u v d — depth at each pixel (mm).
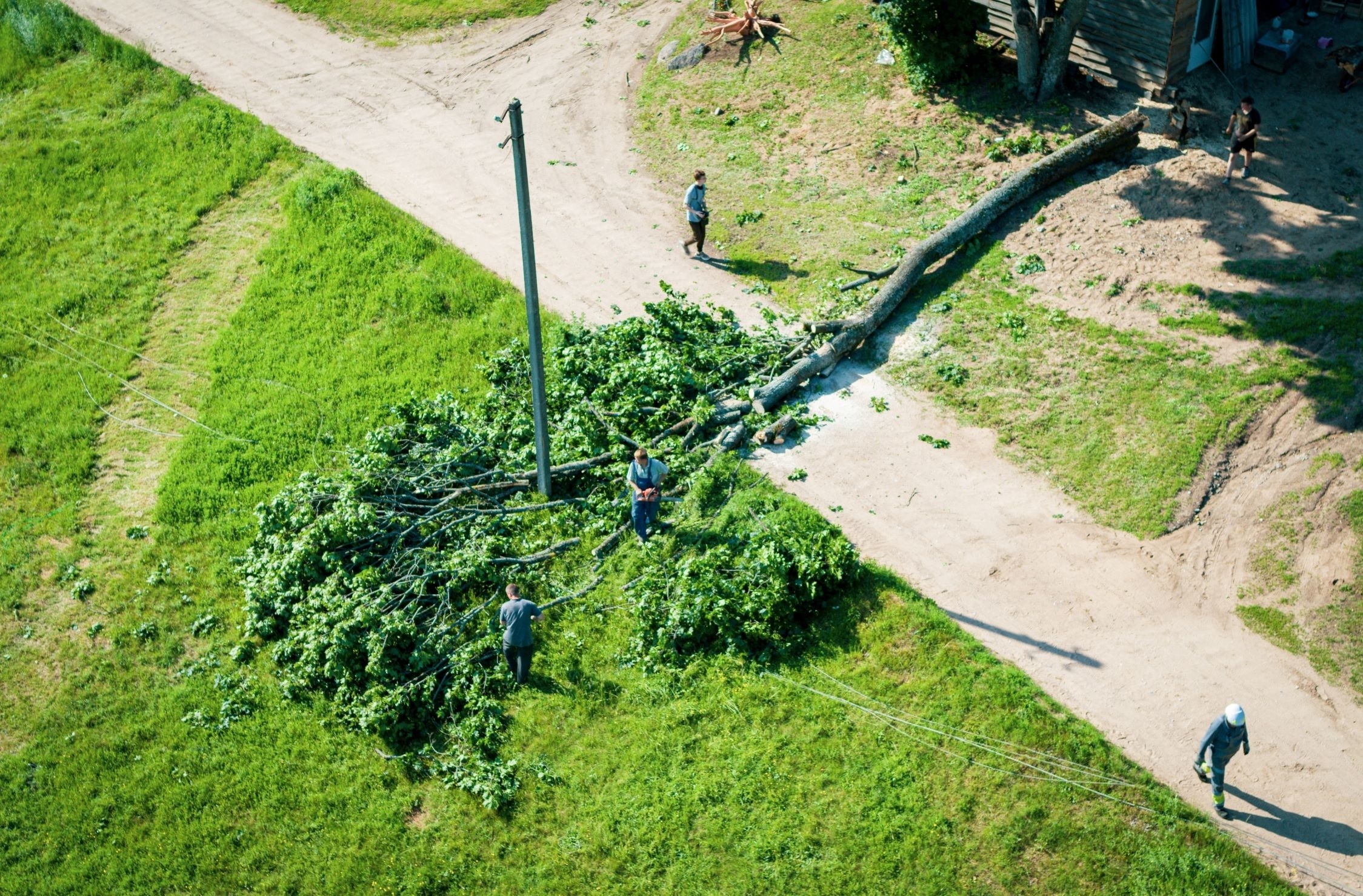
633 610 14883
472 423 17938
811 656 14172
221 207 24797
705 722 13547
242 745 14133
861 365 18688
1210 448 16047
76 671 15320
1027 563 15180
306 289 22047
